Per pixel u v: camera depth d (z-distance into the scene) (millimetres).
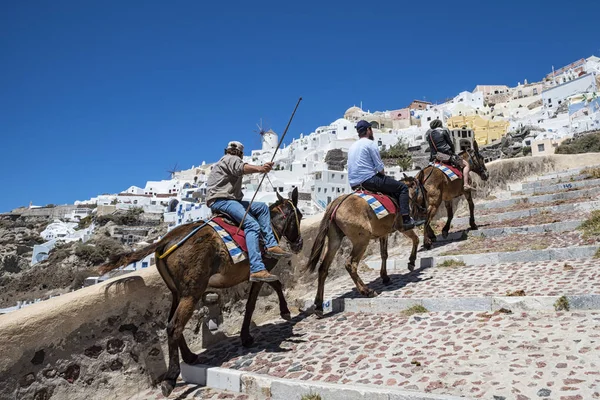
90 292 5461
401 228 7969
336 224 7414
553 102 123812
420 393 4137
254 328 7438
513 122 115688
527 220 11977
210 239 5660
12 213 145375
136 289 5863
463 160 11391
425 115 131125
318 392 4617
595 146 65062
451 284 7699
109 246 84000
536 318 5559
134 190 150000
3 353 4617
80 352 5273
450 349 5105
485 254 8906
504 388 4066
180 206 94875
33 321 4871
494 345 4988
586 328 4984
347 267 7496
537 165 20516
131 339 5770
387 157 105625
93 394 5324
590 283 6355
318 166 95875
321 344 6066
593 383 3893
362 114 145250
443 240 11820
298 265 9039
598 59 150500
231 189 6258
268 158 132375
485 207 15578
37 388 4867
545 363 4383
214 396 5305
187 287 5426
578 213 11547
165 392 5168
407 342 5555
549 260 8180
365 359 5266
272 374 5281
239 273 5980
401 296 7406
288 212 6887
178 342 5492
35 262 94875
